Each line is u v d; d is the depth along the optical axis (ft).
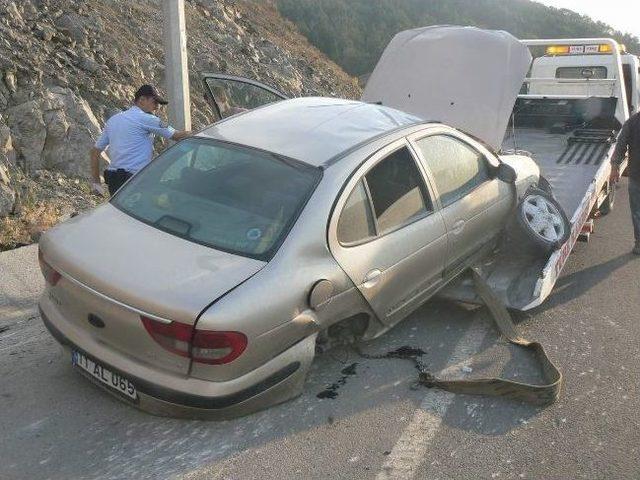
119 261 11.35
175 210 12.77
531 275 17.90
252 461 11.20
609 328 17.49
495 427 12.68
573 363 15.46
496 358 15.33
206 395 10.79
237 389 11.05
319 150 13.51
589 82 31.89
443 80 23.98
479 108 23.21
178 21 21.39
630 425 12.97
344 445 11.80
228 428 12.02
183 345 10.48
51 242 12.24
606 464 11.75
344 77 89.04
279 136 14.10
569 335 16.97
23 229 21.54
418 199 14.65
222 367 10.70
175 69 21.75
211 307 10.44
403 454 11.69
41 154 26.21
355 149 13.61
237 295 10.74
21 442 11.32
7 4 31.01
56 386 13.04
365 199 13.23
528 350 15.70
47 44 31.42
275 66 61.98
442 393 13.70
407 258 14.06
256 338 10.90
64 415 12.13
